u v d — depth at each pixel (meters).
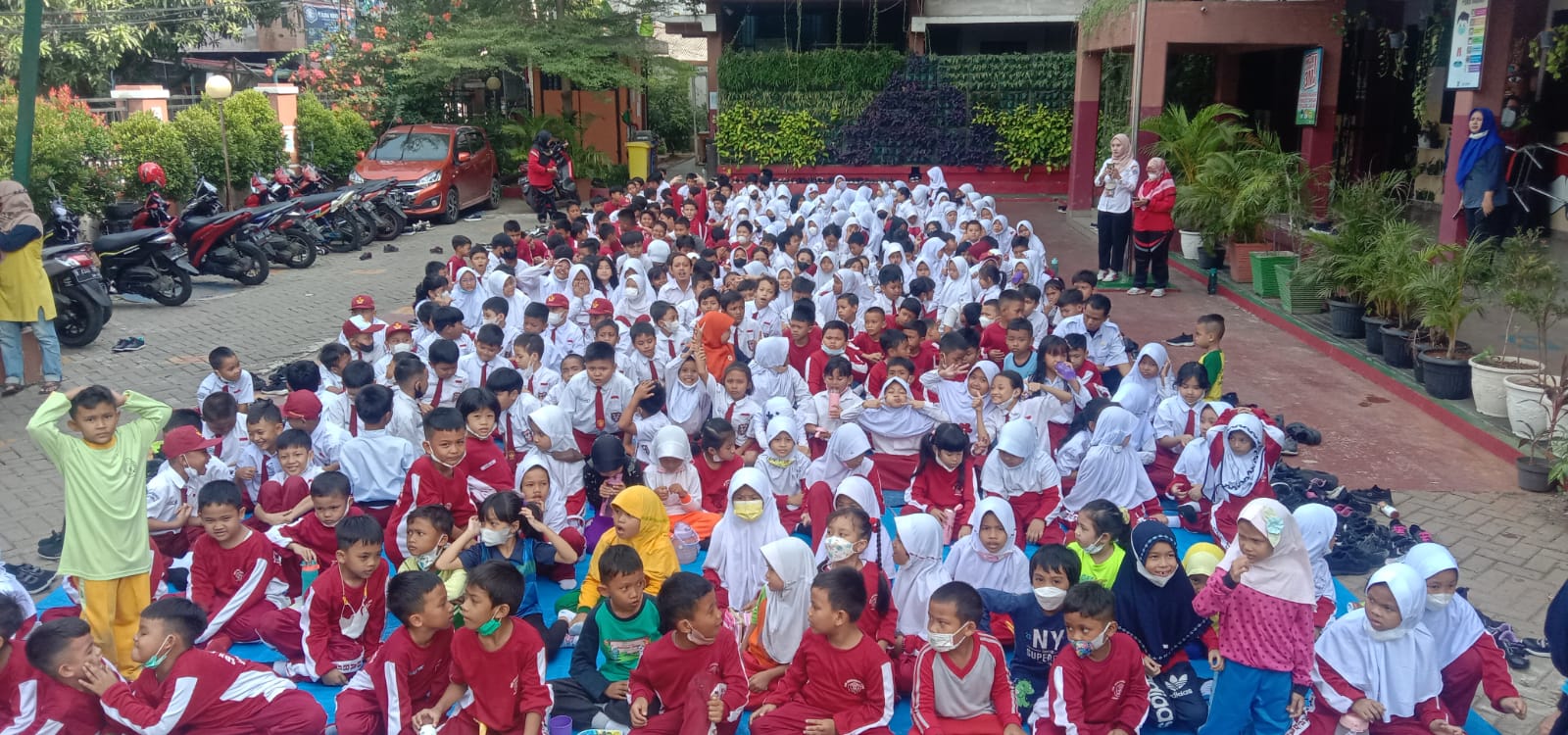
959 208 14.09
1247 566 4.04
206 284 12.82
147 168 12.85
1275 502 3.97
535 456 5.64
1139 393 6.49
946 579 4.81
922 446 5.90
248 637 4.89
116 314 11.20
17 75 18.38
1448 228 9.59
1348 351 9.14
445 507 5.24
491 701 3.93
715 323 7.51
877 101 20.86
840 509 4.54
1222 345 9.83
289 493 5.44
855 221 11.89
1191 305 11.53
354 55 20.89
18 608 3.73
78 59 19.03
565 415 5.85
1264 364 9.21
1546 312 7.05
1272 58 17.34
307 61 22.64
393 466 5.72
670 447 5.68
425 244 16.05
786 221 13.55
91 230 13.02
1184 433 6.36
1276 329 10.41
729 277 9.34
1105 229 12.45
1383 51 14.37
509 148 21.34
